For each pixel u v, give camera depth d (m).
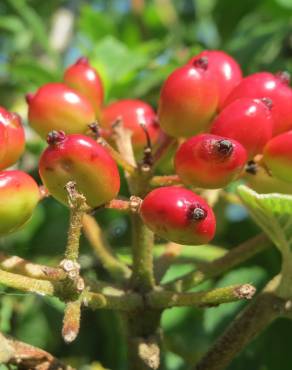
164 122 0.12
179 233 0.10
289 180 0.12
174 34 0.23
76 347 0.18
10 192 0.11
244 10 0.21
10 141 0.11
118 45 0.19
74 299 0.10
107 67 0.19
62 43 0.23
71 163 0.10
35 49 0.23
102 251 0.12
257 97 0.12
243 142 0.11
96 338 0.18
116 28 0.23
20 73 0.19
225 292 0.11
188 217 0.10
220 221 0.16
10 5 0.24
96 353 0.18
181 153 0.11
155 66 0.19
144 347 0.11
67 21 0.24
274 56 0.20
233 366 0.16
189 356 0.16
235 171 0.11
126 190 0.16
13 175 0.11
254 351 0.16
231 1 0.21
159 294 0.11
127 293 0.11
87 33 0.23
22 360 0.10
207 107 0.12
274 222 0.11
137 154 0.13
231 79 0.12
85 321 0.18
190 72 0.12
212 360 0.11
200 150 0.11
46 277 0.10
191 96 0.12
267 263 0.16
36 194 0.11
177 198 0.10
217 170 0.11
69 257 0.10
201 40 0.23
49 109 0.12
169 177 0.11
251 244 0.12
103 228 0.18
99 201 0.11
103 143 0.11
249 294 0.10
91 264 0.16
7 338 0.10
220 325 0.15
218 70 0.12
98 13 0.22
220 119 0.11
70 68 0.13
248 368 0.16
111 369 0.18
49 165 0.10
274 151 0.11
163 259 0.12
